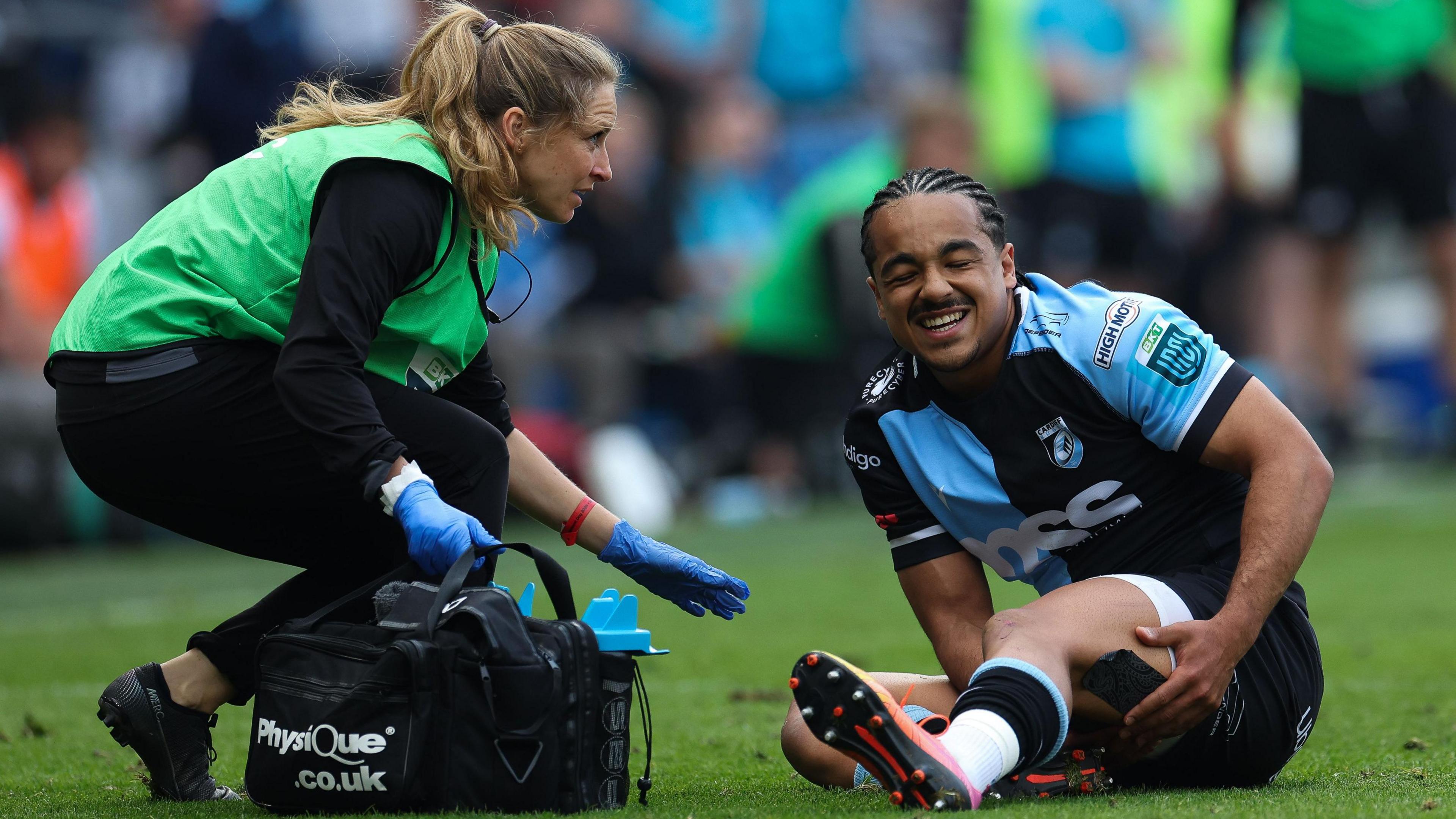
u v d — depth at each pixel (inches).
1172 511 412.5
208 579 1255.5
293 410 372.2
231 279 394.6
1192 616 387.5
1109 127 1843.0
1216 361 401.1
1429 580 1129.4
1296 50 1764.3
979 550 427.8
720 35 1803.6
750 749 530.3
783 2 1825.8
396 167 389.7
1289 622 413.4
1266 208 1940.2
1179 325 402.9
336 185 387.9
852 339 1708.9
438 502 375.2
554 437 1488.7
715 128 1790.1
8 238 1456.7
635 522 1540.4
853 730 346.3
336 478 401.7
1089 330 404.2
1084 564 420.5
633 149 1708.9
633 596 398.9
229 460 399.5
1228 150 1936.5
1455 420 1915.6
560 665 367.2
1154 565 414.3
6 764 510.3
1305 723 409.7
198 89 1537.9
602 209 1669.5
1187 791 401.1
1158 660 378.6
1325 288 1835.6
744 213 1811.0
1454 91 1749.5
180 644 890.7
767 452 1723.7
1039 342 407.2
